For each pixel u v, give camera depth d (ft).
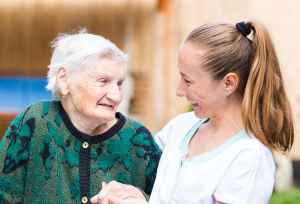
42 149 9.16
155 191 8.70
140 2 25.43
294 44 29.22
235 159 8.20
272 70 8.26
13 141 9.16
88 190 9.12
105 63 8.86
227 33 8.25
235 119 8.41
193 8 27.40
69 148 9.16
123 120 9.41
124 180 9.27
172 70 26.03
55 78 9.12
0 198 9.15
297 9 29.22
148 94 25.46
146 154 9.32
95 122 9.04
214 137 8.49
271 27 29.27
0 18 26.08
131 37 25.48
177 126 9.16
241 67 8.23
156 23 25.90
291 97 28.35
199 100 8.29
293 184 24.89
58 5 25.71
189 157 8.61
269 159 8.27
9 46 26.08
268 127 8.26
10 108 26.30
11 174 9.13
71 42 9.04
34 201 9.16
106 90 8.91
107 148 9.25
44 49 25.88
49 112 9.27
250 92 8.21
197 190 8.26
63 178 9.11
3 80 26.43
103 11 25.50
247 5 28.99
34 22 25.88
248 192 8.07
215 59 8.11
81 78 8.89
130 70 25.46
